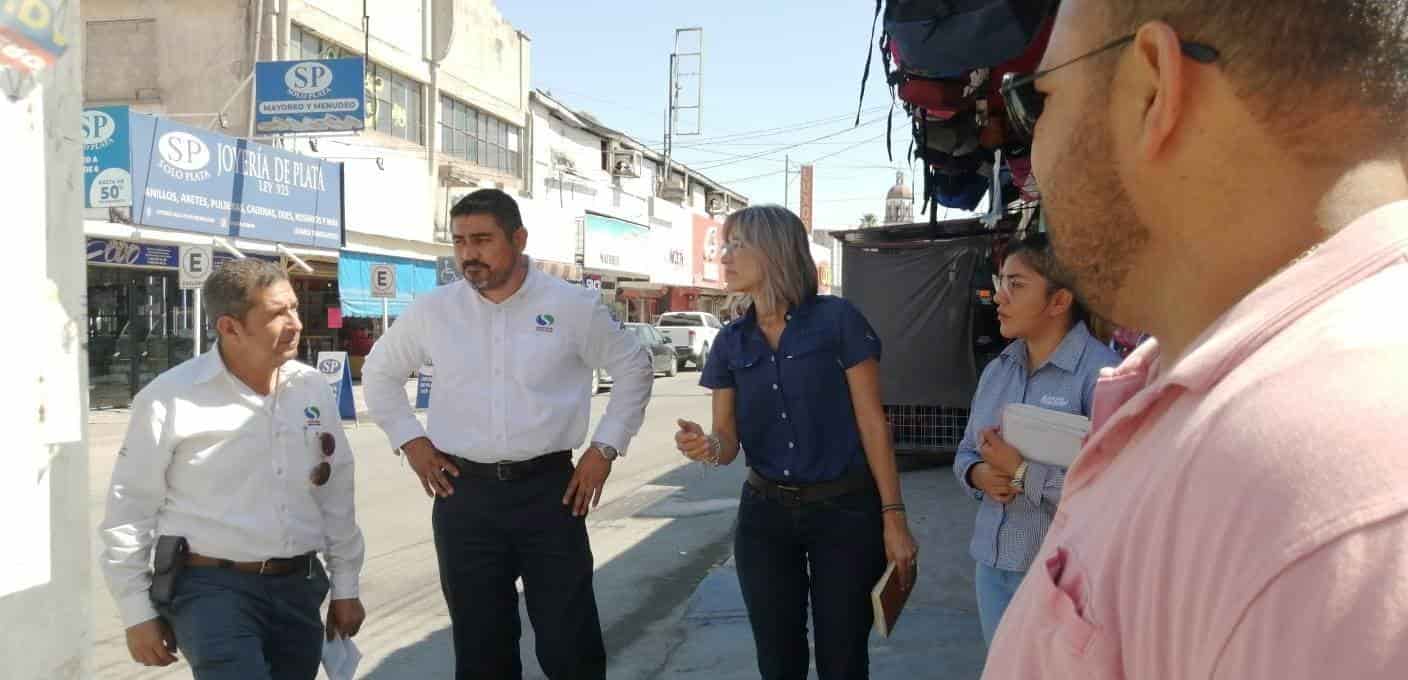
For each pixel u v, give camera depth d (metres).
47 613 1.54
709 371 2.81
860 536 2.58
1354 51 0.60
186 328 15.25
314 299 19.70
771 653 2.70
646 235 31.11
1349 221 0.61
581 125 28.23
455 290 3.05
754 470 2.70
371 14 18.89
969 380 8.67
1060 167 0.76
